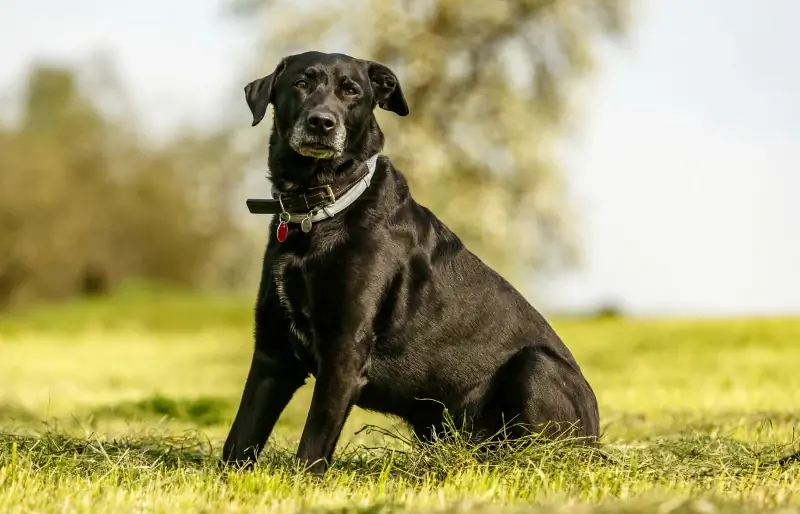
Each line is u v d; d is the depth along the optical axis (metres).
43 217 62.12
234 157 28.98
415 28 29.23
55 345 30.02
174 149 68.94
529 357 7.44
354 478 6.76
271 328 7.07
